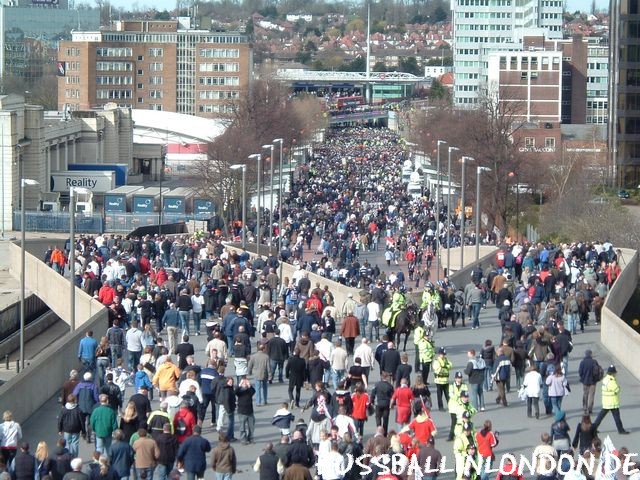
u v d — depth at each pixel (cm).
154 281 14600
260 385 10162
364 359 10256
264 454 7531
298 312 12125
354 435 8162
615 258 18312
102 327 12512
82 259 16675
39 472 7344
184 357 10081
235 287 13638
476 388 10162
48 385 10462
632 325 17312
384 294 13562
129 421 8206
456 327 14175
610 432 9619
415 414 8394
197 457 7775
